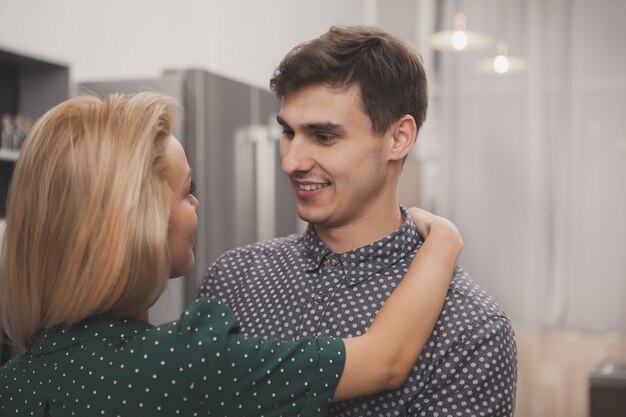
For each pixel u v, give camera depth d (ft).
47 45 11.44
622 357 17.25
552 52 18.24
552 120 18.29
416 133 4.12
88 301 3.27
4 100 9.93
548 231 18.40
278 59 16.85
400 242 4.14
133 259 3.32
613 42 17.84
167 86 9.96
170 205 3.51
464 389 3.77
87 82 10.36
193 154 9.89
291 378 3.38
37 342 3.49
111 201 3.28
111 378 3.27
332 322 4.04
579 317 18.25
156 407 3.26
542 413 15.24
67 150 3.36
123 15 13.05
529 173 18.51
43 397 3.38
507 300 18.70
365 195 3.99
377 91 3.85
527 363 17.25
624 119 17.81
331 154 3.86
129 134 3.38
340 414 3.87
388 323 3.65
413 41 19.75
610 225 17.98
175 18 14.07
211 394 3.29
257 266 4.53
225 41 14.73
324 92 3.81
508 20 18.52
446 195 19.10
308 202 3.98
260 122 11.64
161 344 3.30
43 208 3.36
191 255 3.83
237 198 10.84
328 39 3.89
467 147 18.94
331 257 4.20
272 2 16.46
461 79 18.95
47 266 3.38
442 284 3.83
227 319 3.45
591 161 18.07
